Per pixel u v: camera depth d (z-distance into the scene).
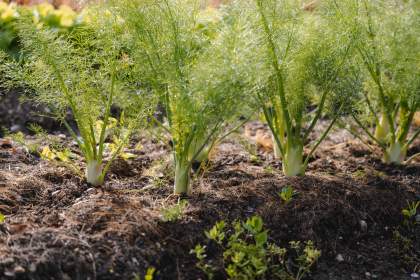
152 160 1.86
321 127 2.22
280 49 1.71
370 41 1.81
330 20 1.76
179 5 1.65
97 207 1.55
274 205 1.63
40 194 1.62
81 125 1.64
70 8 2.41
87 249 1.42
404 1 1.94
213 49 1.58
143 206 1.59
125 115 2.00
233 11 1.67
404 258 1.61
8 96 2.18
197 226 1.54
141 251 1.45
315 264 1.55
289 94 1.76
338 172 1.86
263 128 2.20
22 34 1.60
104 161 1.80
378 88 1.90
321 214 1.63
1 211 1.53
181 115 1.55
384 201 1.72
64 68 1.61
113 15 1.64
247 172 1.81
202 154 1.85
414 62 1.78
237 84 1.49
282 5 1.68
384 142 2.05
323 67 1.72
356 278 1.54
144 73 1.65
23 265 1.35
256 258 1.48
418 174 1.86
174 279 1.44
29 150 1.86
